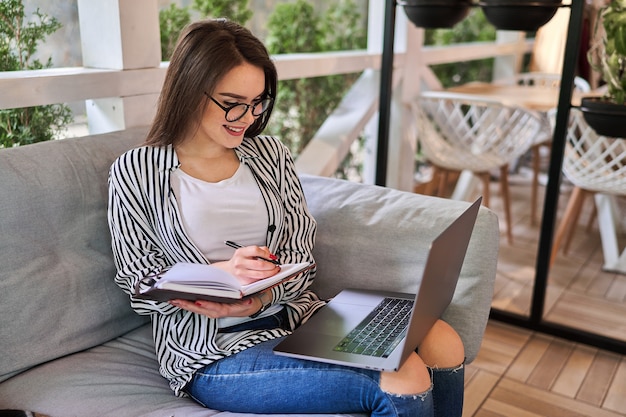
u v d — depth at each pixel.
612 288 2.70
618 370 2.07
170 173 1.32
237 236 1.37
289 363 1.19
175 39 2.14
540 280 2.25
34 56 1.72
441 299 1.23
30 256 1.28
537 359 2.12
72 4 1.80
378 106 2.78
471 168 2.88
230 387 1.22
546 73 3.68
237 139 1.32
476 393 1.91
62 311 1.32
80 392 1.22
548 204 2.17
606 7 2.06
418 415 1.10
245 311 1.25
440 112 2.94
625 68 1.99
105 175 1.44
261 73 1.30
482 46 3.88
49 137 1.79
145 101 1.81
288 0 2.67
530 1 2.07
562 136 2.09
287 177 1.51
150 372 1.36
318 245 1.61
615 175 2.52
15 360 1.25
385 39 2.42
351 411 1.15
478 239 1.45
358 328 1.28
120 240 1.30
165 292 1.12
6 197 1.25
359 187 1.70
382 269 1.53
